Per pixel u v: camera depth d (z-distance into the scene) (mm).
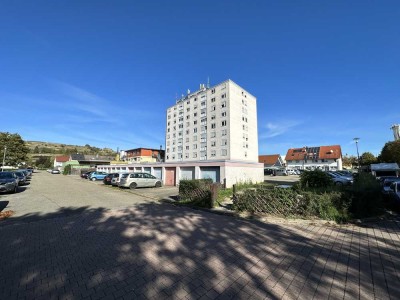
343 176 23750
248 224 7348
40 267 4234
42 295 3328
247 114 52812
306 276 3848
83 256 4730
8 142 52281
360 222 7422
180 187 12555
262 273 3961
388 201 9781
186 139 58531
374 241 5602
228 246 5285
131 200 12945
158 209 10039
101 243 5516
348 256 4668
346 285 3559
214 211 9602
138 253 4871
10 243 5543
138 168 30891
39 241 5684
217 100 51312
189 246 5289
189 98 58719
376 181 9273
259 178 27016
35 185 22422
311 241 5633
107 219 8023
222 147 49250
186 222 7578
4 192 15859
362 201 8008
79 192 16562
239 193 9445
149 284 3613
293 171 55531
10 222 7633
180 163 24344
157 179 21781
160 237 5961
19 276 3896
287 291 3398
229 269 4113
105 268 4180
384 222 7488
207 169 21891
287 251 4969
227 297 3254
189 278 3795
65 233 6352
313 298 3225
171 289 3469
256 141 54969
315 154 67875
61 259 4590
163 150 76625
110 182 23344
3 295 3320
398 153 36250
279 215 8219
